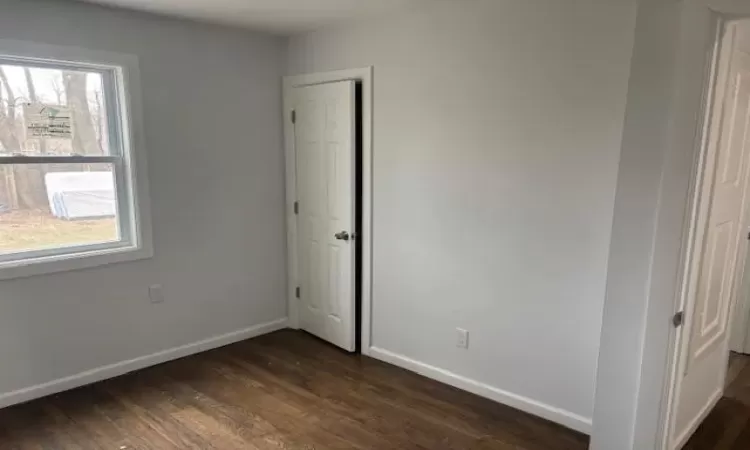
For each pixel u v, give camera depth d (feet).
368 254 12.07
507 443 8.79
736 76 7.43
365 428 9.29
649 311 7.00
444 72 10.10
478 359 10.45
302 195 13.42
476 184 9.96
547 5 8.61
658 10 6.42
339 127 12.00
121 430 9.18
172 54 11.32
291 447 8.70
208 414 9.74
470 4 9.53
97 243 10.98
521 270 9.56
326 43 12.21
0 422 9.39
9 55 9.30
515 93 9.18
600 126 8.29
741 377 11.21
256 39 12.73
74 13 9.92
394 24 10.75
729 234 8.67
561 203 8.89
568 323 9.09
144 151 11.14
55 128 10.21
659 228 6.76
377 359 12.30
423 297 11.21
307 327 13.98
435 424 9.41
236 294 13.26
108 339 11.16
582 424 9.11
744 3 5.91
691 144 6.42
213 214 12.53
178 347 12.32
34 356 10.18
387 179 11.46
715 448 8.59
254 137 13.07
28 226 10.08
